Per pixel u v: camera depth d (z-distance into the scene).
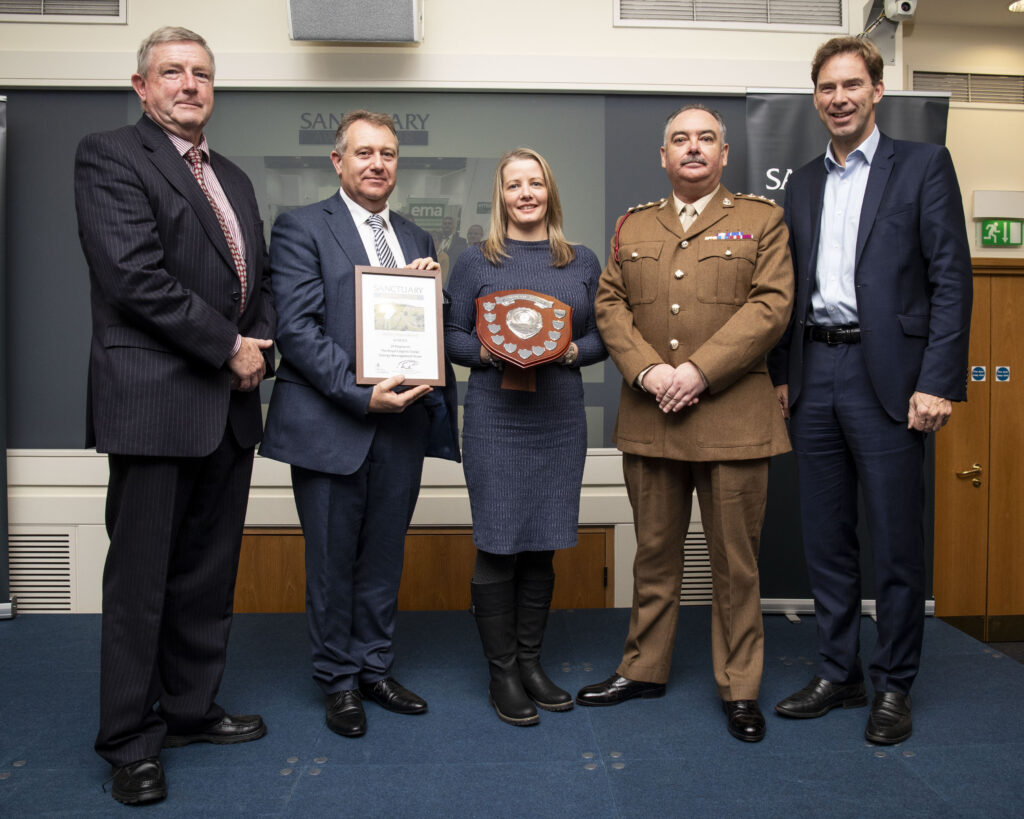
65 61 3.16
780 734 2.14
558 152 3.32
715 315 2.15
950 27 3.63
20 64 3.16
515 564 2.36
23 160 3.22
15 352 3.26
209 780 1.90
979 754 2.03
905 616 2.15
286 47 3.21
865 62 2.13
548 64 3.24
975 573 3.73
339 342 2.14
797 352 2.30
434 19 3.24
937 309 2.12
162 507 1.87
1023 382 3.72
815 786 1.87
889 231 2.14
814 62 2.23
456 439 2.37
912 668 2.17
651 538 2.31
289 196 3.28
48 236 3.24
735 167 3.35
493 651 2.26
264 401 3.37
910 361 2.14
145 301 1.76
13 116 3.22
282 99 3.26
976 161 3.65
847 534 2.28
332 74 3.21
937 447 3.71
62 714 2.29
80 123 3.23
